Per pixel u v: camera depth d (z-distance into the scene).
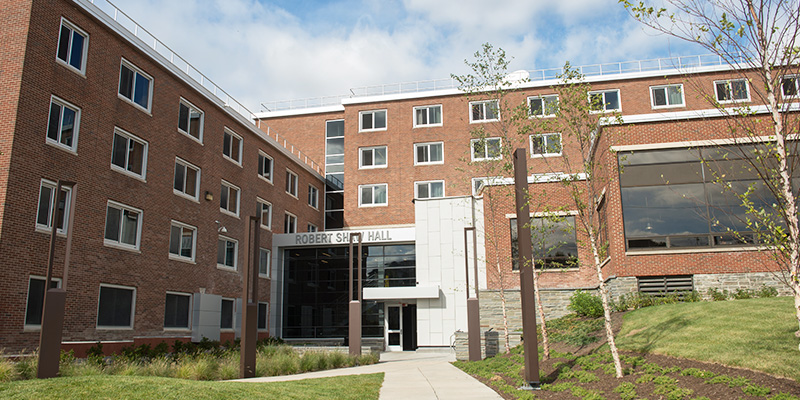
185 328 26.83
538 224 26.50
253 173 34.16
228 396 10.37
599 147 22.97
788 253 9.23
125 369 15.66
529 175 27.22
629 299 20.27
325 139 45.06
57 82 20.11
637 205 21.02
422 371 18.64
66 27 20.94
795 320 12.87
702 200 20.33
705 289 20.00
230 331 30.23
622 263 20.80
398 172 41.56
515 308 27.17
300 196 40.56
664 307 17.58
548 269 26.61
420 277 32.50
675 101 39.19
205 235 28.78
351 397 11.93
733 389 9.74
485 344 24.36
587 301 22.17
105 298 21.94
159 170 25.55
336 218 43.62
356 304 24.77
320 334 35.12
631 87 39.91
